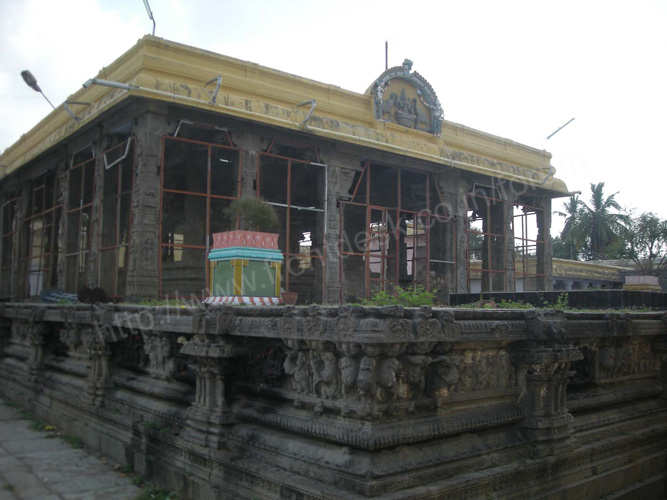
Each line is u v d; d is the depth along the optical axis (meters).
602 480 6.16
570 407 6.32
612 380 7.25
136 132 18.39
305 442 5.10
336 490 4.46
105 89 19.88
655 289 17.61
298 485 4.71
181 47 19.14
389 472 4.43
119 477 7.16
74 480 7.04
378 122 24.05
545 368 5.66
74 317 9.84
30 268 28.58
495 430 5.55
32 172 27.16
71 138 22.17
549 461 5.56
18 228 28.67
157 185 18.06
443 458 4.85
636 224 41.75
